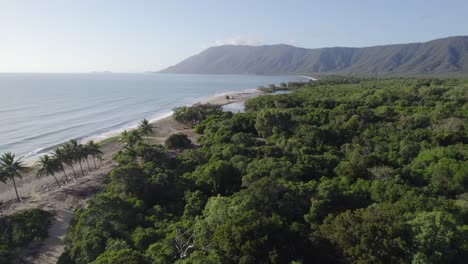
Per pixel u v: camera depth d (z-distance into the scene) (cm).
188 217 3722
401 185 3725
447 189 4016
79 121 13050
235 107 16650
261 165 4650
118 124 12744
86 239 3169
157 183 4484
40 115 14025
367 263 2203
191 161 5753
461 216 2914
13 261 3447
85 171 6869
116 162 7194
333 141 6981
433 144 5988
